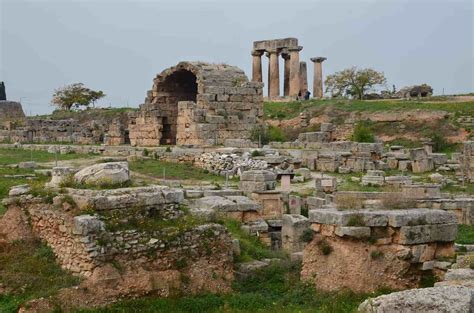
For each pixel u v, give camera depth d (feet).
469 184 144.66
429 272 60.03
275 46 336.08
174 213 68.18
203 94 178.40
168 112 203.10
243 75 189.16
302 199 107.65
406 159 169.78
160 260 62.80
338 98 320.50
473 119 235.40
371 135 202.90
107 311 56.59
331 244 61.31
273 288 65.00
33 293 58.90
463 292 37.83
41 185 73.67
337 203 69.92
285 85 346.33
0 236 69.10
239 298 61.41
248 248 76.33
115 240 60.85
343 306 54.70
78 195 64.90
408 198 71.46
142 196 65.41
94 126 247.70
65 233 63.05
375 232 59.98
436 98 286.87
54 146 194.29
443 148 223.10
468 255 59.21
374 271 58.75
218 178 137.08
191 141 176.24
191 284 63.31
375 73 341.00
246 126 182.50
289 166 145.59
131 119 205.77
